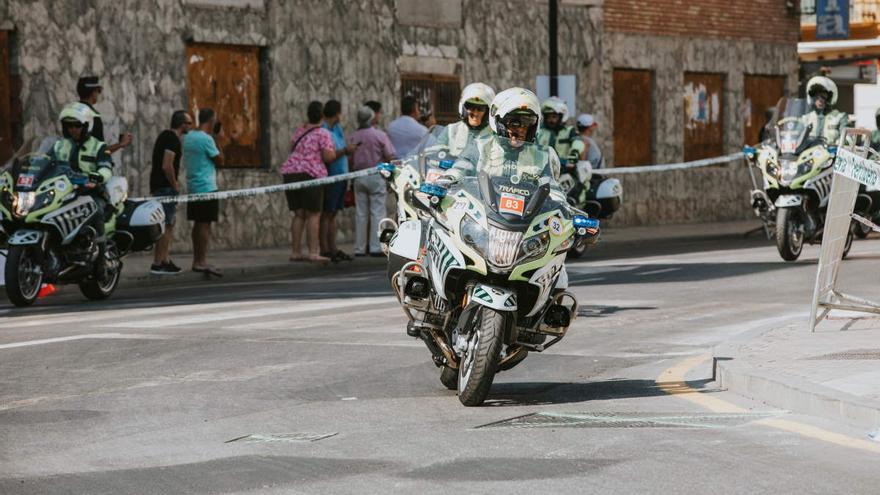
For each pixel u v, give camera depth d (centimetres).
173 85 3083
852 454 962
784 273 2306
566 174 2703
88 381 1284
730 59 4412
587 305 1900
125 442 1016
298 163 2738
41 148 2042
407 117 2923
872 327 1548
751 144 4534
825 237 1489
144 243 2159
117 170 2994
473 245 1138
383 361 1405
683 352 1488
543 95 3294
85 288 2111
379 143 2866
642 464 928
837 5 4834
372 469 919
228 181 3194
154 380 1290
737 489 858
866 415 1052
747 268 2406
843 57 5462
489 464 931
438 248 1165
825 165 2436
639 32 4144
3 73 2839
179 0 3086
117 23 2988
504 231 1131
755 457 950
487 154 1177
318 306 1917
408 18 3559
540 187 1159
